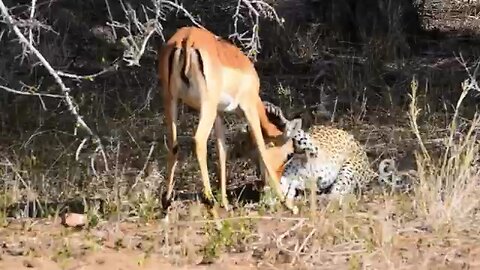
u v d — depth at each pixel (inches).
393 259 376.8
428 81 695.7
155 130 597.0
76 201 458.9
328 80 724.7
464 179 433.1
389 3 808.9
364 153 510.6
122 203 442.3
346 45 808.9
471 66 724.0
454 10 944.3
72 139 573.0
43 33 754.8
